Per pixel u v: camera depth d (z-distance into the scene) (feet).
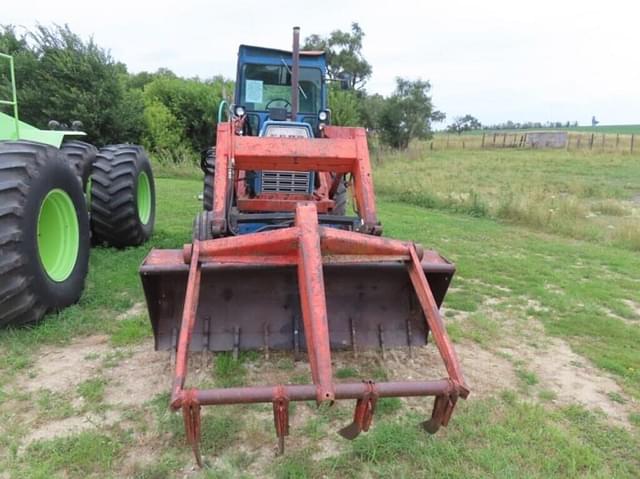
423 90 116.88
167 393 10.76
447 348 8.65
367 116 116.47
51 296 13.32
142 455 8.95
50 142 17.51
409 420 10.16
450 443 9.41
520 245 27.25
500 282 19.95
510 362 13.19
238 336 11.44
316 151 13.46
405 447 9.25
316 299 8.45
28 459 8.73
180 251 11.15
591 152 116.47
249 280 11.43
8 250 11.97
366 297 11.93
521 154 116.37
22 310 12.51
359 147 13.66
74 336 13.21
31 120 61.93
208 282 11.35
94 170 20.15
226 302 11.46
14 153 12.66
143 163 21.99
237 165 13.61
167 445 9.20
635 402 11.46
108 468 8.61
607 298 18.70
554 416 10.68
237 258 9.74
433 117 122.52
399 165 82.58
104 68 62.85
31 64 60.39
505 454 9.18
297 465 8.74
